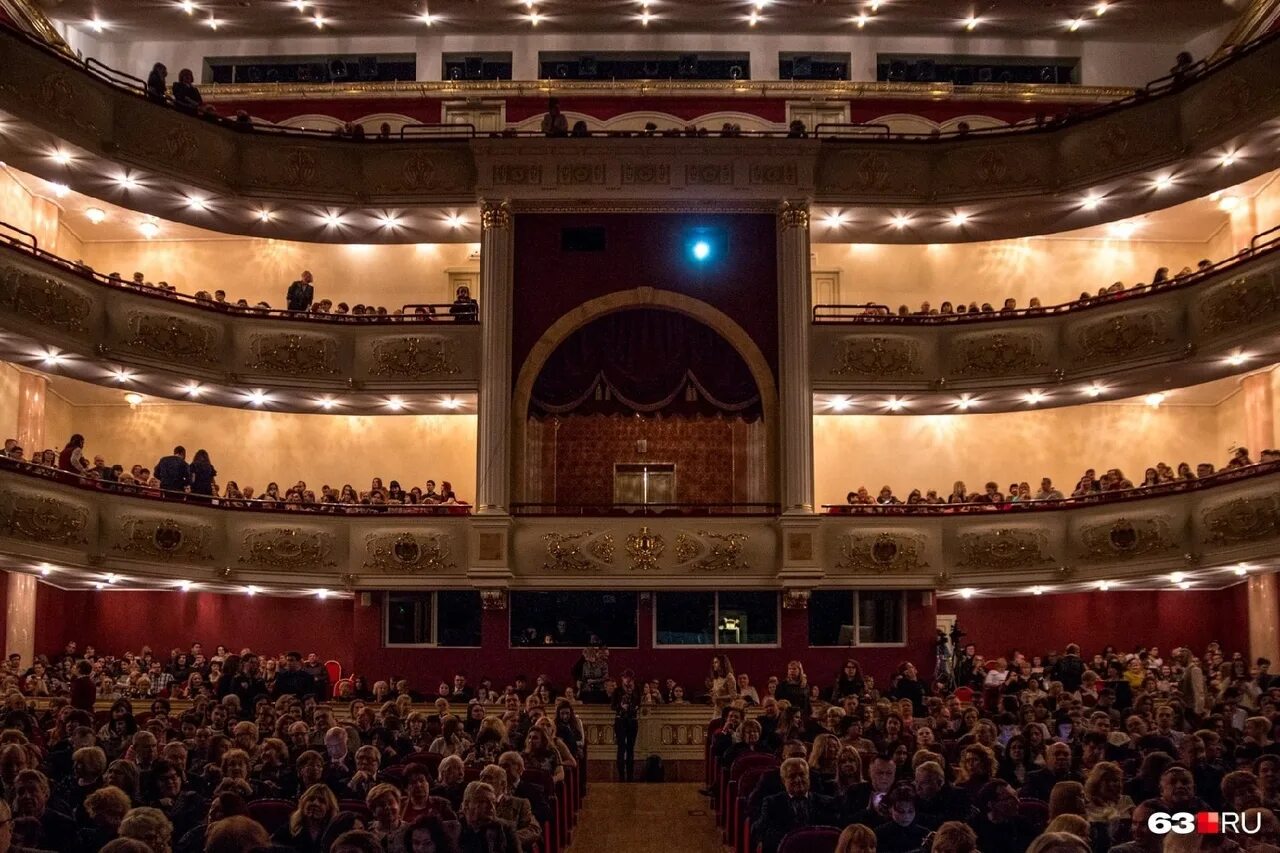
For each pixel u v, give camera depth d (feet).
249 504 88.69
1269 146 84.99
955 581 89.40
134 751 38.73
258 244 103.14
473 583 87.56
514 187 92.89
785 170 93.09
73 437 84.89
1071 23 101.30
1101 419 102.73
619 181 92.89
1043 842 21.24
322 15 100.27
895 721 47.52
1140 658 84.69
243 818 25.08
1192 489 82.99
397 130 101.60
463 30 103.09
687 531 89.20
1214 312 84.12
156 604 93.30
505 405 90.53
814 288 102.78
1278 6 89.51
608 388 93.81
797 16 101.09
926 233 98.32
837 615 90.12
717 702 72.13
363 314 95.14
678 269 93.76
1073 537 88.07
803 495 89.25
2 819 24.52
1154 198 92.38
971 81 104.47
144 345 87.35
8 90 79.46
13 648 83.51
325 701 79.41
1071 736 52.08
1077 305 91.09
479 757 43.47
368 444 103.24
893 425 103.35
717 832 55.21
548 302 93.35
